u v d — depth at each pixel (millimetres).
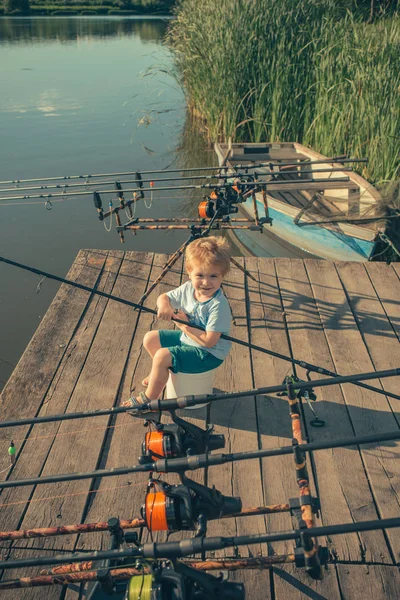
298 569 3096
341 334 5270
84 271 6352
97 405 4312
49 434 4020
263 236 9062
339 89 10297
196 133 14852
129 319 5449
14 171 12328
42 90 20594
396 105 8953
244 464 3768
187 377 4027
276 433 4043
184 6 15406
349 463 3781
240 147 10703
